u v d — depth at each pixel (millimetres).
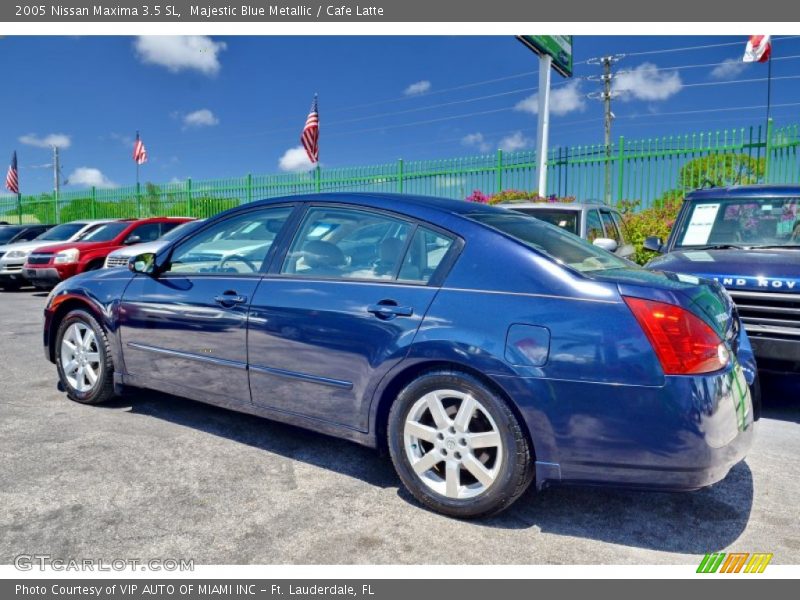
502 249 2869
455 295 2850
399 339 2908
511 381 2629
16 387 4914
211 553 2555
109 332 4191
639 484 2547
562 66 14531
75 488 3105
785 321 4070
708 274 4336
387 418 3102
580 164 11773
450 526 2801
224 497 3043
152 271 4059
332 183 15250
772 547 2646
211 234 3939
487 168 12969
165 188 20141
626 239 9500
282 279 3441
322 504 2990
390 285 3062
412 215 3174
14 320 8703
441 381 2826
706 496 3115
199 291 3729
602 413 2523
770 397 4773
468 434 2791
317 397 3240
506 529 2785
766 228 5293
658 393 2457
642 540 2707
